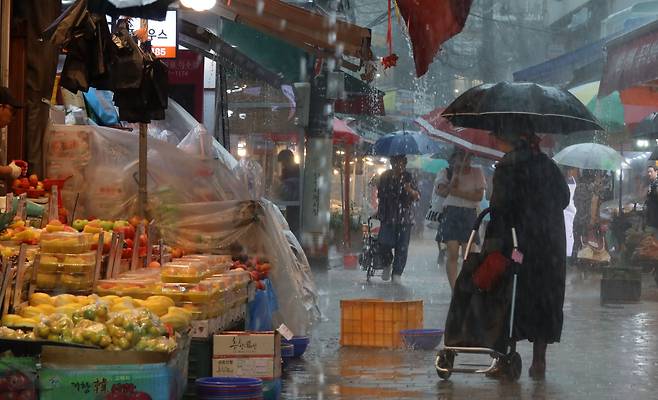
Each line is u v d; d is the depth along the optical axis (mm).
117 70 13188
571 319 18047
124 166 14406
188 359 9602
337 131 37594
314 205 30969
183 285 10016
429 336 14125
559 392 10914
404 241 26062
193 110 23953
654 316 18547
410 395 10641
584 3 63469
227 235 14508
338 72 30453
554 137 33250
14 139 14188
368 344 14281
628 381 11617
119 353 7840
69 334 8016
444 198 21312
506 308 11602
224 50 22688
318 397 10453
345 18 32500
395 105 62688
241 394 9086
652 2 48750
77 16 12641
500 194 11828
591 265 28453
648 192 28703
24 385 7578
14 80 14164
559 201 12039
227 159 17656
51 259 10070
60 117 16172
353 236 38875
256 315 13148
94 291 10180
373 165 69188
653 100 29438
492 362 12039
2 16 13750
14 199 11281
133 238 12305
